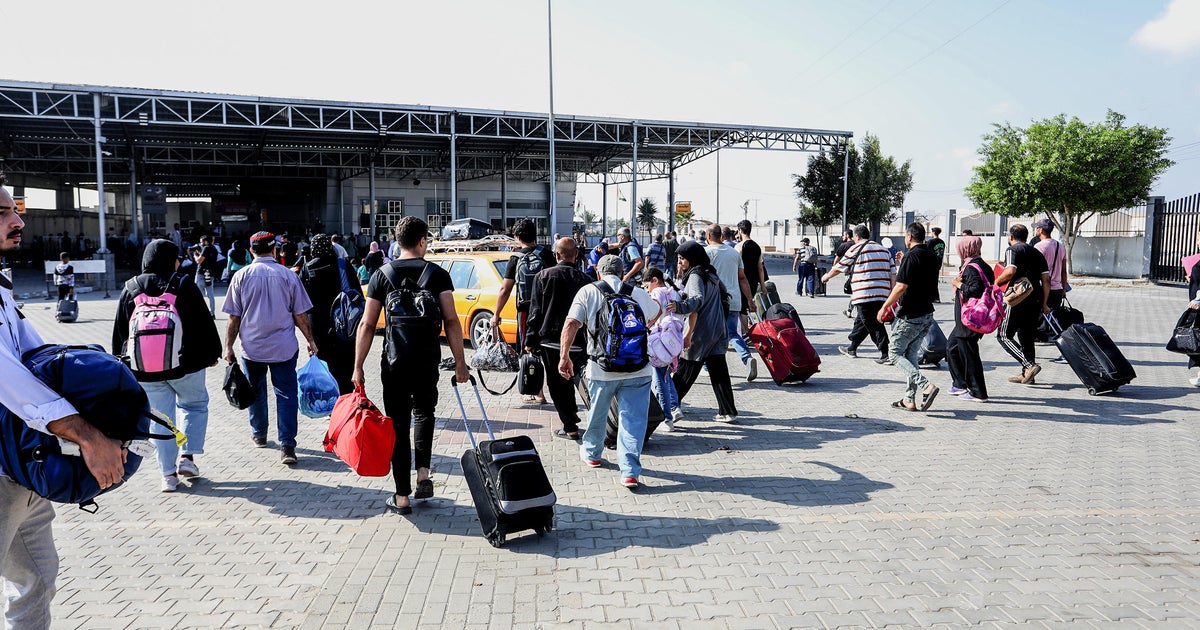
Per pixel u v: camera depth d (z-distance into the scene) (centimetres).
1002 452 612
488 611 356
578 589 379
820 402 800
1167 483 535
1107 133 2723
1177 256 2352
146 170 4381
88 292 2362
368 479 561
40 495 243
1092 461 587
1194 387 851
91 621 349
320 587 384
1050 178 2786
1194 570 398
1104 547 427
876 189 4594
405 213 4647
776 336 862
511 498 422
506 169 4503
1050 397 808
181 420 548
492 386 902
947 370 988
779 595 371
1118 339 1210
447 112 3081
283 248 741
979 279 772
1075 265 2912
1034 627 339
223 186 5450
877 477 552
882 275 1036
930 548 427
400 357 463
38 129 3203
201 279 1625
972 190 3056
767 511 486
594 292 535
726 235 1202
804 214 4884
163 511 495
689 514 481
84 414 241
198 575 399
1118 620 346
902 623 343
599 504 500
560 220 4991
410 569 403
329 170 4588
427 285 477
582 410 768
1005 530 452
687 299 661
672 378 700
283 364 595
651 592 375
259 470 583
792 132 3625
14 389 230
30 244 4103
